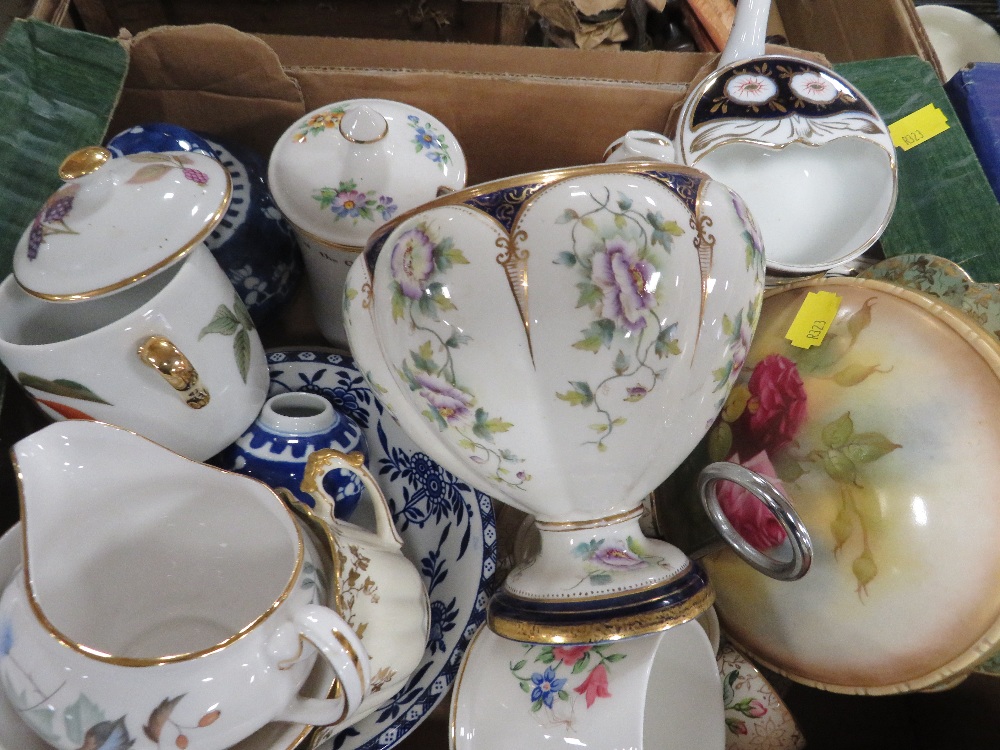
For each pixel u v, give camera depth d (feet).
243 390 1.77
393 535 1.73
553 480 1.42
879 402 1.64
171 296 1.49
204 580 1.66
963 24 3.36
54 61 1.95
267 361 2.10
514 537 2.18
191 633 1.65
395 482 2.09
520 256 1.22
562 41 2.93
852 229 2.20
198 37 2.05
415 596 1.69
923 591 1.55
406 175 1.90
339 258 1.94
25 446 1.35
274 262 2.11
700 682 1.76
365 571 1.55
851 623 1.66
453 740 1.61
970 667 1.53
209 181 1.55
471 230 1.25
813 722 2.17
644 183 1.28
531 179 1.27
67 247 1.44
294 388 2.14
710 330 1.32
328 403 1.96
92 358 1.46
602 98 2.26
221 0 2.43
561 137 2.38
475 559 1.89
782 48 2.33
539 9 2.89
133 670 1.18
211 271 1.63
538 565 1.65
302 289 2.46
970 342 1.58
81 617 1.50
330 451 1.64
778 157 2.27
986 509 1.50
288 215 1.91
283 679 1.29
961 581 1.51
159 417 1.61
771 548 1.79
